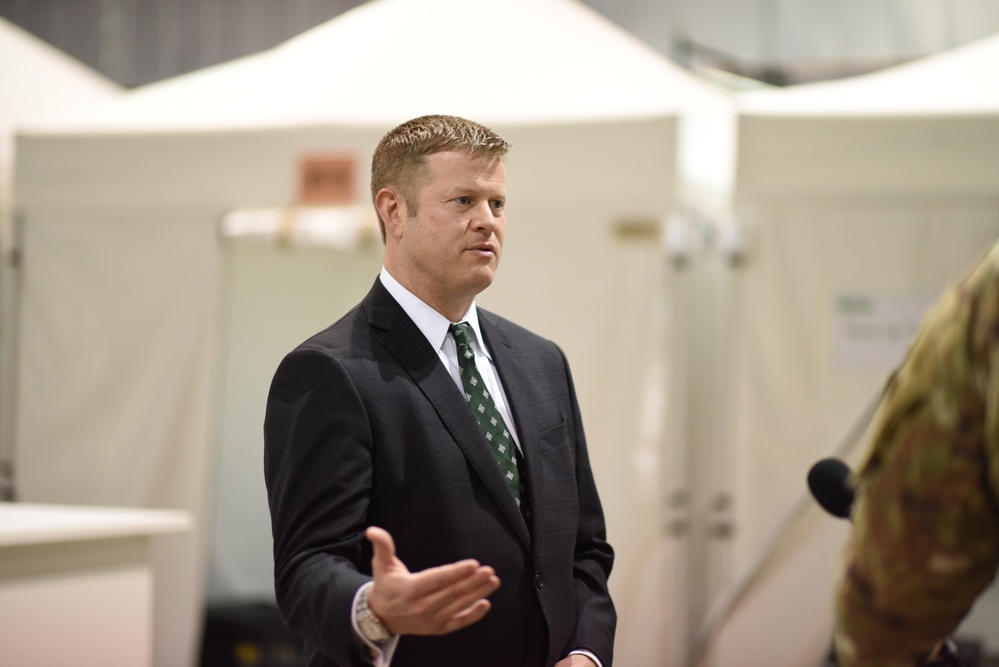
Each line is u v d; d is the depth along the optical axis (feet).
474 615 4.92
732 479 15.14
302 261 20.89
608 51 17.65
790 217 15.11
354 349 6.28
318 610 5.38
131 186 16.88
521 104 16.10
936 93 15.17
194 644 16.62
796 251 15.08
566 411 7.14
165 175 16.76
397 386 6.21
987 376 3.24
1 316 18.12
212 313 17.04
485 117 15.79
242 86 17.81
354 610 5.20
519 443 6.59
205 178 16.61
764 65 28.78
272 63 18.62
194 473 16.98
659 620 14.93
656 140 14.97
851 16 28.43
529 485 6.43
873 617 3.47
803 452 14.90
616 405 15.35
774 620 14.82
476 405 6.49
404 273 6.59
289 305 21.01
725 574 15.05
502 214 6.62
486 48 17.35
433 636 5.98
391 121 15.99
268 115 16.72
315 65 17.85
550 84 16.57
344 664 5.32
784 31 28.73
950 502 3.29
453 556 6.01
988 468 3.25
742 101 16.31
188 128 16.70
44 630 10.73
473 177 6.39
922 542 3.33
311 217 19.26
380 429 6.07
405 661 5.96
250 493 21.04
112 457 17.30
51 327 17.56
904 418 3.39
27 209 17.56
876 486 3.44
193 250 17.06
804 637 14.70
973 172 14.51
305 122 16.21
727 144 17.20
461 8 18.15
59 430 17.48
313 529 5.79
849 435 14.78
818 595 14.69
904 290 14.75
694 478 15.56
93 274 17.46
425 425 6.15
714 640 14.99
